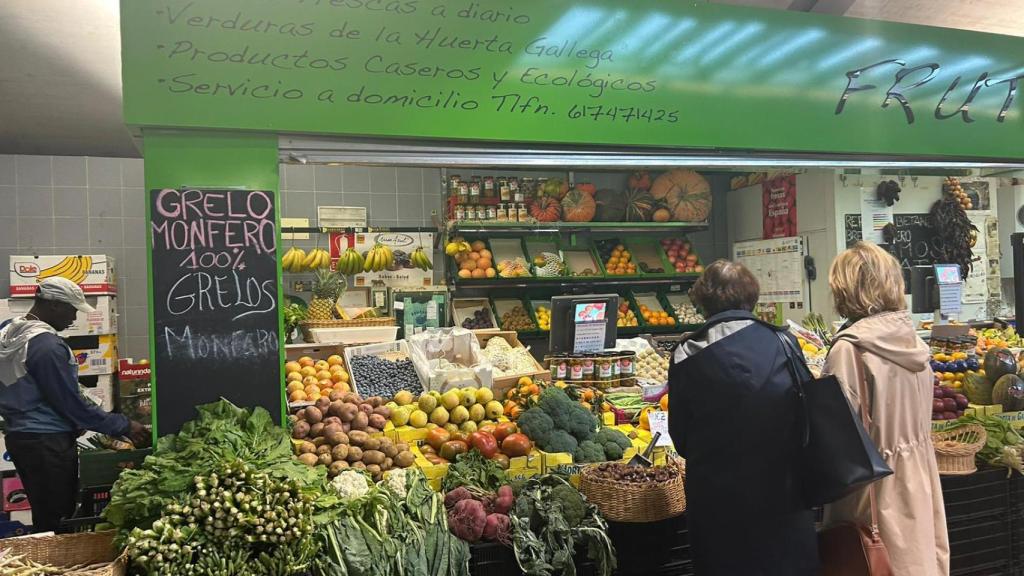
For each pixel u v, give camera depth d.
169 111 2.70
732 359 2.38
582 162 3.52
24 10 4.42
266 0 2.81
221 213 2.77
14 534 4.98
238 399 2.76
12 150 7.02
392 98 3.01
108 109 6.01
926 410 2.59
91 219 6.51
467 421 3.40
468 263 6.82
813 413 2.31
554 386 3.77
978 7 5.80
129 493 2.27
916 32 4.11
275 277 2.82
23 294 5.68
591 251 7.45
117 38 4.82
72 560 2.29
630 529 2.96
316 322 5.19
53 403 3.50
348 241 6.87
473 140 3.19
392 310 6.71
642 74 3.45
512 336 5.05
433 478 3.02
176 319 2.72
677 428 2.58
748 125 3.69
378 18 2.98
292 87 2.86
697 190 7.40
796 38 3.79
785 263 7.07
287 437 2.72
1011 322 6.95
